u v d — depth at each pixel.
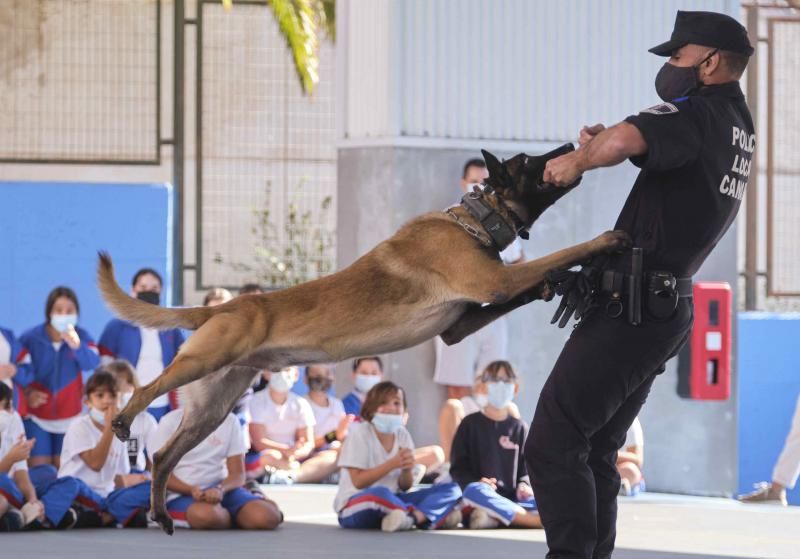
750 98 12.62
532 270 5.45
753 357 12.49
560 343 11.00
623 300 4.83
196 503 7.77
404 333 5.70
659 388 10.98
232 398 6.25
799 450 10.20
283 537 7.45
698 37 4.93
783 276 13.14
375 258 5.79
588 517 4.80
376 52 10.72
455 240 5.65
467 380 10.48
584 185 11.02
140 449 8.60
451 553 6.78
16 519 7.58
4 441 8.08
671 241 4.83
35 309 12.77
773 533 8.03
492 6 10.84
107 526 7.93
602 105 11.12
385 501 7.79
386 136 10.63
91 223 12.87
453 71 10.75
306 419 10.39
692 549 7.15
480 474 8.37
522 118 10.93
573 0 11.03
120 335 10.13
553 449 4.85
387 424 8.08
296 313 5.75
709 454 11.05
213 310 5.95
